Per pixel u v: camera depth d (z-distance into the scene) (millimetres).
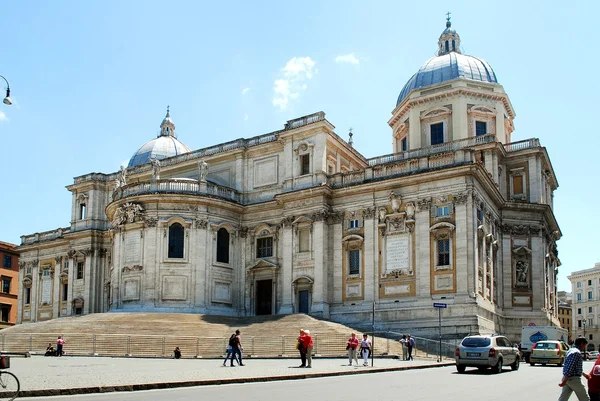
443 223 51625
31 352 44500
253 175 65062
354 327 53781
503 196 61906
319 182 59000
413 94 66875
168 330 47969
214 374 25703
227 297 61562
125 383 21125
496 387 22172
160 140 87312
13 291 98312
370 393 19453
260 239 63156
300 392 19703
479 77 66562
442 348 47469
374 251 55562
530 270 60562
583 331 130750
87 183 78875
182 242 60000
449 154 53125
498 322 56531
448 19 75312
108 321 50531
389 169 56469
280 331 47375
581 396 14523
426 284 51906
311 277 57438
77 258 79000
